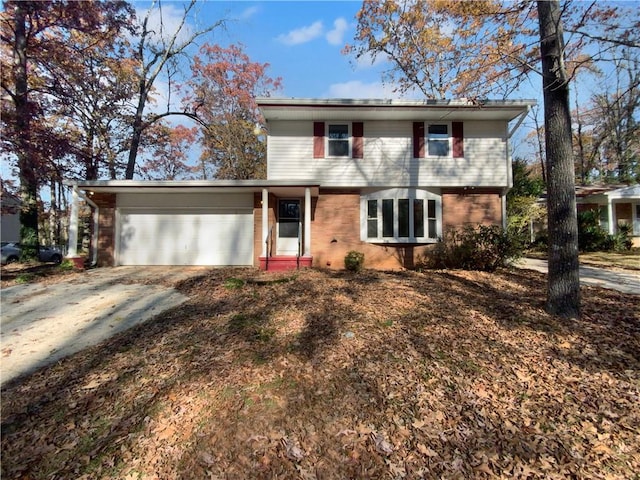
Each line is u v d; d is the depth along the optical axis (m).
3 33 13.24
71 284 9.80
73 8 13.08
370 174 12.72
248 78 25.27
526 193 16.16
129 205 13.23
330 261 12.88
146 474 3.00
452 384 4.12
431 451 3.11
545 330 5.53
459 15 13.46
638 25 5.82
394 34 18.02
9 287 9.57
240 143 25.33
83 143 17.42
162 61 19.27
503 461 2.98
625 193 18.34
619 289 8.46
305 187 11.84
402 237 12.57
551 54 6.16
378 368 4.50
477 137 12.76
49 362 5.14
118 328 6.37
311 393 4.02
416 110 11.98
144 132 21.05
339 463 3.02
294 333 5.66
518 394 3.92
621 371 4.32
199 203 13.24
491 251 11.43
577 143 29.53
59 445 3.41
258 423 3.54
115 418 3.76
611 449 3.09
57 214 29.17
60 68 14.82
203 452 3.20
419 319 6.10
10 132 11.17
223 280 9.74
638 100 21.20
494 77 7.99
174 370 4.62
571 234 6.15
